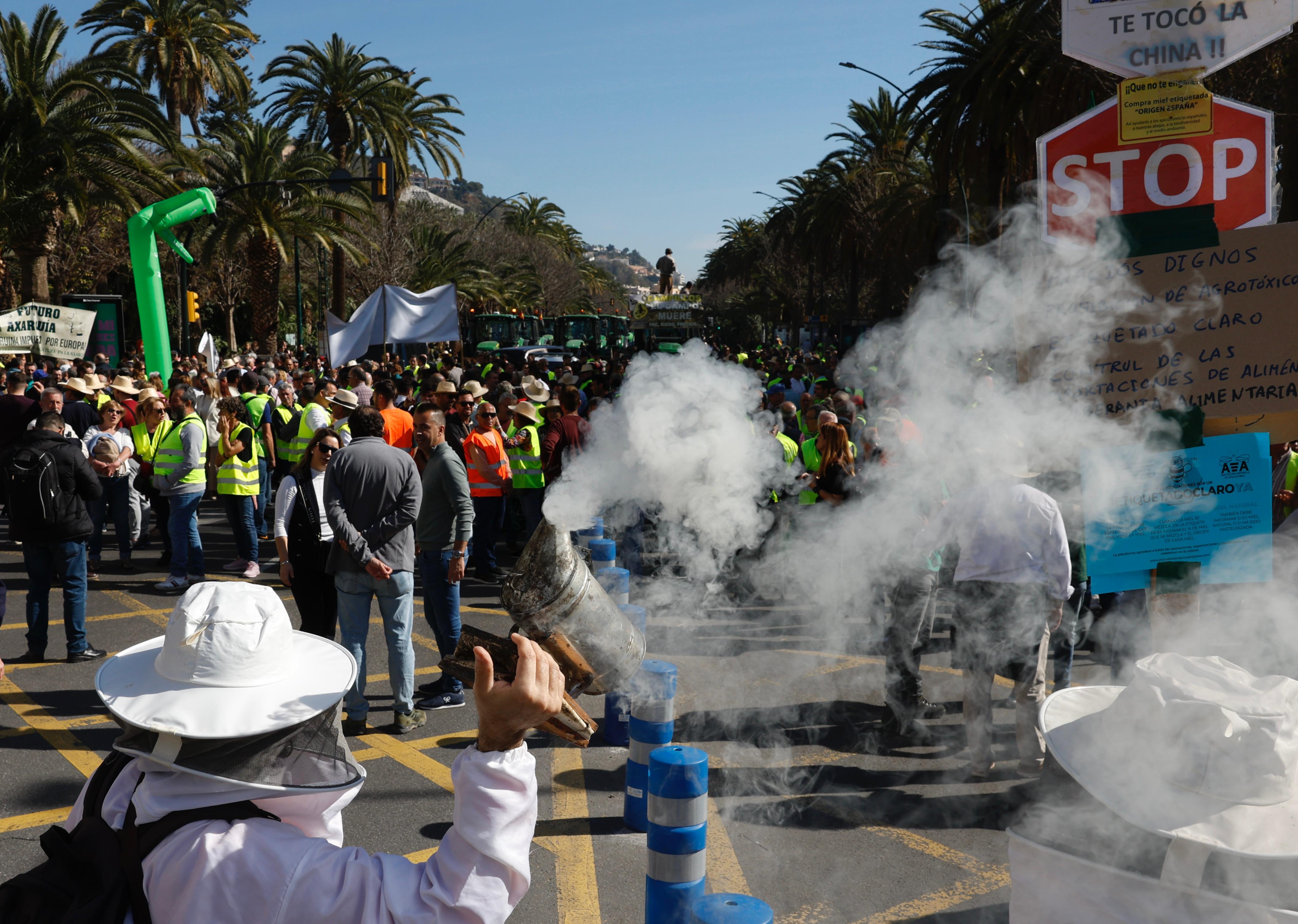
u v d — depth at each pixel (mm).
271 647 1414
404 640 5273
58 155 19953
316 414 10531
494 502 9016
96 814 1385
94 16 31984
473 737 5238
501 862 1250
